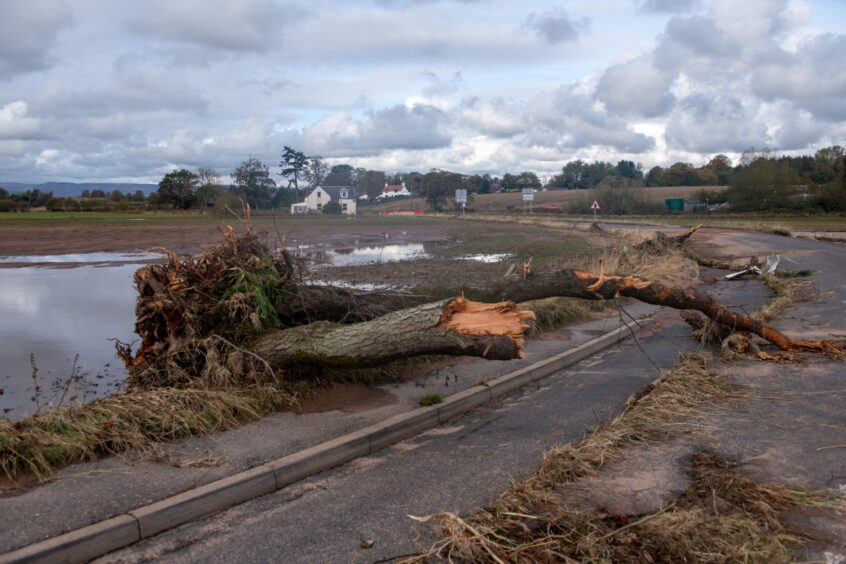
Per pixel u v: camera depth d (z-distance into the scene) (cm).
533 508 441
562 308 1197
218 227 762
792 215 6681
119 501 437
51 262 2450
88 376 866
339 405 663
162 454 510
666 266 1916
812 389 720
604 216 7794
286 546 406
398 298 829
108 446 518
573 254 2689
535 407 710
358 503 469
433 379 771
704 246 3344
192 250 2961
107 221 5750
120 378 859
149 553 401
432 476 516
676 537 391
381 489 493
